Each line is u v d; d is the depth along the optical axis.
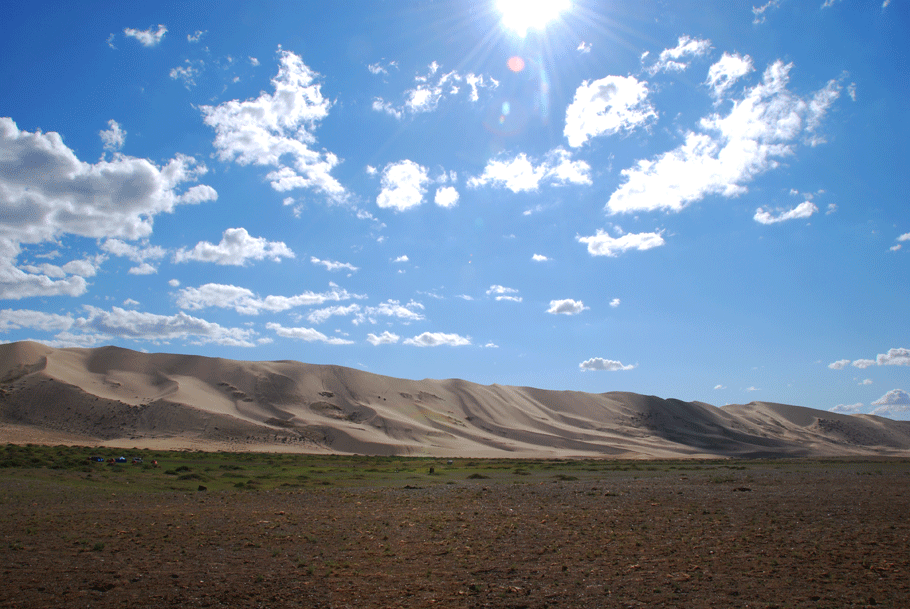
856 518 22.27
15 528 19.77
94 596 11.74
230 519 22.67
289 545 17.34
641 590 12.11
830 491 33.75
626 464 80.12
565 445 141.88
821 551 15.76
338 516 23.92
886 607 10.70
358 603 11.31
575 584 12.66
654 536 18.73
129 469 46.09
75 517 22.58
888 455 160.88
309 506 27.66
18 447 68.38
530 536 18.95
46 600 11.42
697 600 11.34
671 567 14.19
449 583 12.80
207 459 67.50
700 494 32.88
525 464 78.44
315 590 12.24
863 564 14.12
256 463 64.69
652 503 28.47
